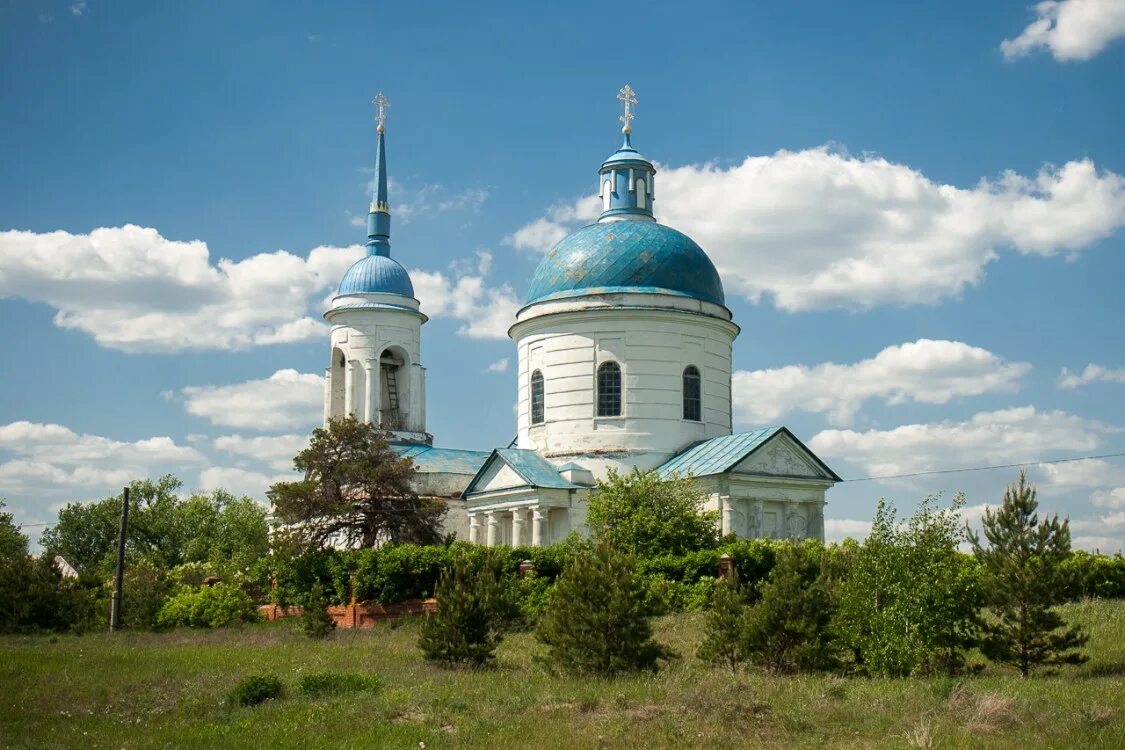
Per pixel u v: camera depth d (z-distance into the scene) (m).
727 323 63.03
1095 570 48.50
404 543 58.56
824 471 58.00
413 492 62.03
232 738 24.62
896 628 31.12
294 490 58.94
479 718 25.75
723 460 56.31
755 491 56.09
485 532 63.50
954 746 21.62
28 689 31.66
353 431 61.16
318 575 55.94
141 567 67.69
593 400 60.88
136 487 97.31
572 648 32.41
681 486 53.62
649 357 60.78
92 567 90.75
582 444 60.72
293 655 39.16
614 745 22.88
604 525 52.78
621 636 32.12
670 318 61.03
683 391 61.34
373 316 75.88
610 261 61.56
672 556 49.53
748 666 32.34
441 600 35.66
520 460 60.47
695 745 22.77
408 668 34.44
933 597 31.25
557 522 59.59
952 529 32.06
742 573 47.84
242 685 29.61
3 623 53.91
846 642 31.95
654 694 27.56
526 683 30.62
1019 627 31.05
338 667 35.09
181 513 96.69
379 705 27.28
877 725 23.86
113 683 32.62
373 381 75.25
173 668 35.62
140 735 25.33
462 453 74.94
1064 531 31.31
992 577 31.39
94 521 96.88
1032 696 25.80
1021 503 31.72
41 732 25.64
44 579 55.41
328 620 47.94
